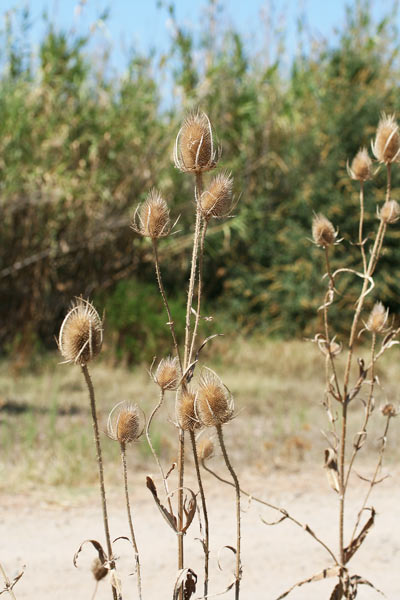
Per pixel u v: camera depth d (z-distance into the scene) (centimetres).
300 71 1719
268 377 1247
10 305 1359
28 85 1373
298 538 552
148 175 1430
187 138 213
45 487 672
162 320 1316
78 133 1390
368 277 289
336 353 293
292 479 735
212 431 251
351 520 600
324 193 1598
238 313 1631
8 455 752
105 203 1422
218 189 214
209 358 1343
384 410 296
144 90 1452
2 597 421
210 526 580
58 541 540
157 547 529
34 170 1320
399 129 282
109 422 219
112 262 1452
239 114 1603
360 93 1634
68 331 195
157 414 956
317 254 1566
